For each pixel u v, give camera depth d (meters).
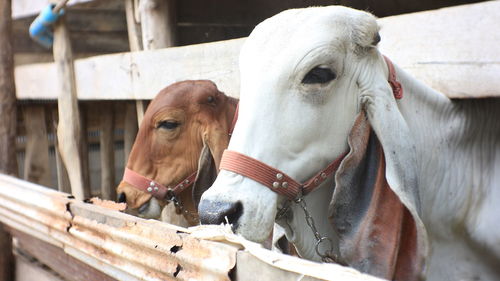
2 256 5.54
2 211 4.33
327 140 2.63
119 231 2.62
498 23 2.87
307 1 5.31
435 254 2.95
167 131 4.07
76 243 3.13
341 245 2.68
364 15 2.64
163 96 4.12
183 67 4.66
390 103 2.66
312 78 2.54
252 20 6.11
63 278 4.60
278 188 2.56
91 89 5.82
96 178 9.28
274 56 2.56
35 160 7.23
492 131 3.01
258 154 2.53
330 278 1.60
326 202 2.80
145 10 5.32
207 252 2.08
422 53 3.22
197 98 4.03
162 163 4.12
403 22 3.30
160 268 2.32
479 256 2.95
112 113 6.93
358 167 2.67
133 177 4.16
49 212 3.41
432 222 2.93
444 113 3.01
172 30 5.44
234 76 4.22
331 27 2.56
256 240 2.50
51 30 6.28
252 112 2.56
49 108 7.41
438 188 2.93
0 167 5.81
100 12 7.18
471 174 2.98
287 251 3.08
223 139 3.97
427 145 2.91
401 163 2.60
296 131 2.55
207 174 4.07
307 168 2.62
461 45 3.03
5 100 5.82
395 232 2.59
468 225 2.95
